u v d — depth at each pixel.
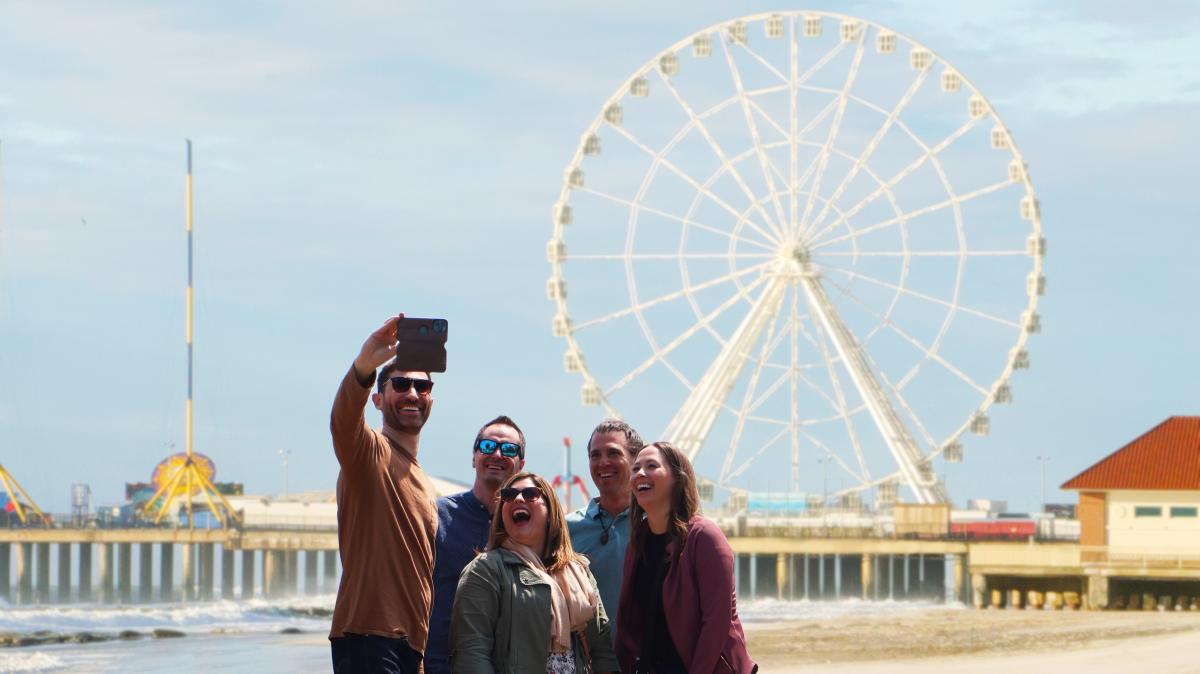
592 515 13.00
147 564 108.38
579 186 92.31
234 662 45.84
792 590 93.31
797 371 86.81
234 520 110.25
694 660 11.39
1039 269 89.19
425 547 11.70
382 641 11.38
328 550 111.06
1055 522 96.69
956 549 87.81
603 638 11.60
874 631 54.66
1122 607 76.12
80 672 42.62
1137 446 78.88
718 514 100.38
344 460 11.36
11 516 114.94
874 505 100.06
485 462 12.50
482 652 10.92
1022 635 50.91
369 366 11.30
